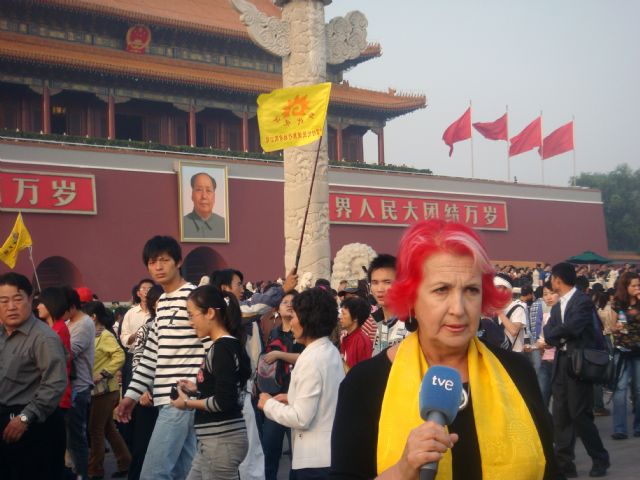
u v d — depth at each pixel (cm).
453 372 280
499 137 5216
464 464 321
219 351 664
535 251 5347
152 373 812
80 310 1059
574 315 1016
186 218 3922
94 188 3650
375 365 343
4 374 770
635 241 9825
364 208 4553
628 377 1251
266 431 955
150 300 1087
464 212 4988
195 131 4491
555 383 1047
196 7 4934
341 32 2505
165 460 755
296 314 694
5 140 3422
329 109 5009
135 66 4116
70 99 4366
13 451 764
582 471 1066
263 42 2409
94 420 1151
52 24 4228
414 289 333
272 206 4278
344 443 331
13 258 1822
